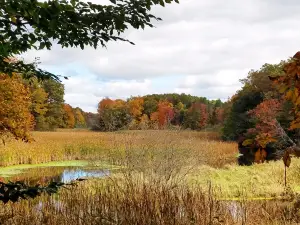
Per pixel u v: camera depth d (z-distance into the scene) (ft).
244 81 126.72
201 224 15.53
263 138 6.83
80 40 10.59
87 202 17.02
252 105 118.62
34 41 10.55
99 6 10.00
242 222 17.47
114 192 17.69
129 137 31.94
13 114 33.78
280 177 42.65
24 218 15.19
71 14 9.79
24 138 35.47
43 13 9.04
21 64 12.34
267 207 23.57
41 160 69.51
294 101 5.88
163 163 30.73
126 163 28.45
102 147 56.24
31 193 9.72
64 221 15.28
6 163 65.26
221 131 133.39
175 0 10.28
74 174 50.21
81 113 274.16
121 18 10.19
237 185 38.11
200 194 17.98
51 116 195.42
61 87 196.34
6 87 32.50
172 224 14.89
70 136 102.94
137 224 14.65
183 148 36.29
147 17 10.43
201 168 44.32
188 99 251.39
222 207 18.81
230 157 74.28
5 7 8.78
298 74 5.75
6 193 9.31
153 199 16.20
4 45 10.48
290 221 19.77
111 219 15.07
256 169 48.26
